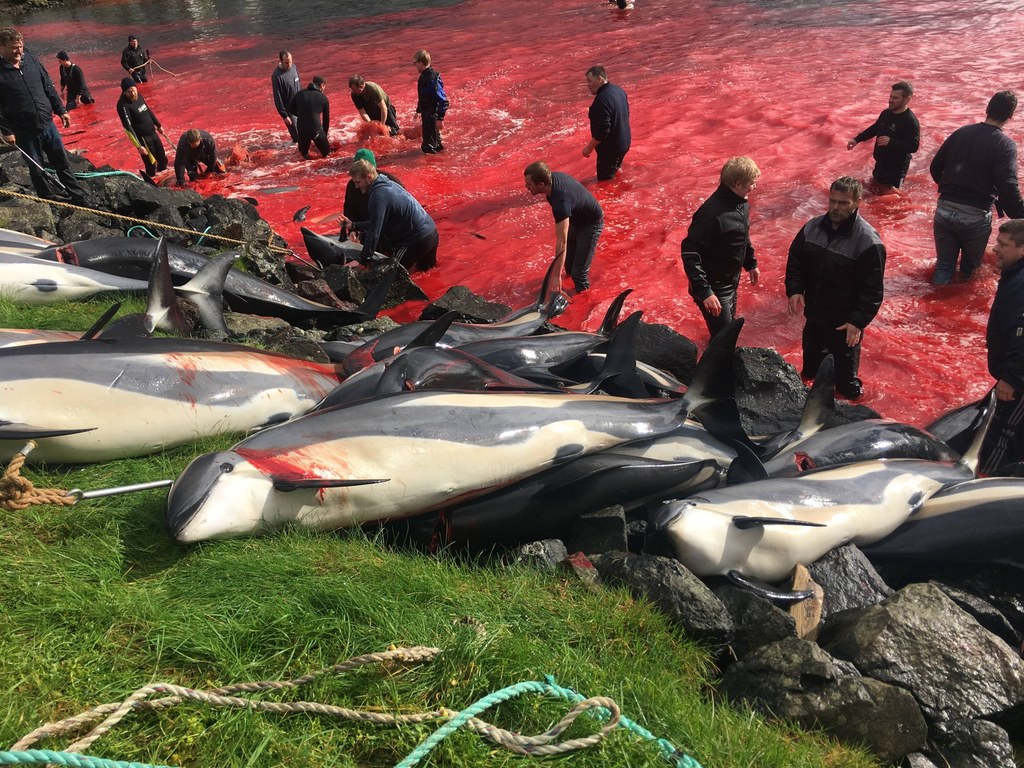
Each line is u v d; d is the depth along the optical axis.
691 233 7.79
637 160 15.10
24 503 4.77
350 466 5.17
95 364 5.76
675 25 26.69
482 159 16.23
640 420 6.00
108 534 4.78
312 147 18.05
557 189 9.88
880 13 25.39
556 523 5.55
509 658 3.99
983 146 9.36
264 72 25.81
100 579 4.38
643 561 4.95
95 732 3.38
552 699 3.84
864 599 5.24
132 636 4.03
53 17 42.88
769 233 11.78
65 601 4.13
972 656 4.61
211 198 12.76
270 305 9.62
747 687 4.44
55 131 11.53
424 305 10.76
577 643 4.45
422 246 11.50
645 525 5.70
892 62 19.81
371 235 10.87
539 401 5.78
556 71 22.11
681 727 3.90
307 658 4.00
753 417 7.26
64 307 8.43
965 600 5.21
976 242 9.78
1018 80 17.47
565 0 33.91
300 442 5.21
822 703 4.28
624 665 4.31
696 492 6.00
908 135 12.39
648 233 12.18
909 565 5.75
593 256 10.92
